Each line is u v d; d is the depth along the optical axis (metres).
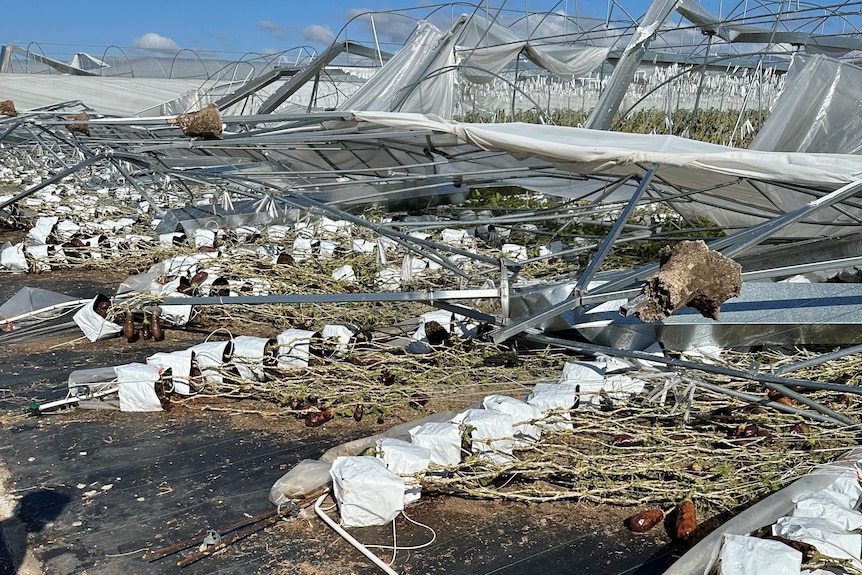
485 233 13.74
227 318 9.48
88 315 8.78
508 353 7.66
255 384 7.02
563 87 26.69
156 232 13.98
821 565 4.01
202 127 8.38
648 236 10.55
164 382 6.95
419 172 14.52
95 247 12.62
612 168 8.17
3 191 19.44
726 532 4.43
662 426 6.10
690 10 14.70
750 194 9.88
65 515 5.17
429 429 5.48
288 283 10.45
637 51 13.48
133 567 4.60
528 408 5.84
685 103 23.23
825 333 7.50
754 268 9.00
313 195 14.71
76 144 12.78
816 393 6.70
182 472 5.77
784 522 4.32
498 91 26.00
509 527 5.04
